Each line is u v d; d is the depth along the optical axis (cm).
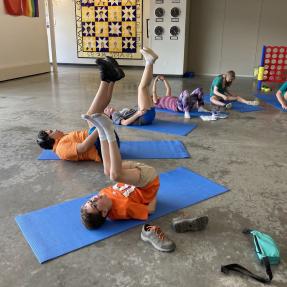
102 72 263
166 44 797
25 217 203
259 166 284
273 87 694
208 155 308
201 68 873
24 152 312
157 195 230
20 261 167
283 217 207
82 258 169
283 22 789
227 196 232
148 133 372
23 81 735
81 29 986
